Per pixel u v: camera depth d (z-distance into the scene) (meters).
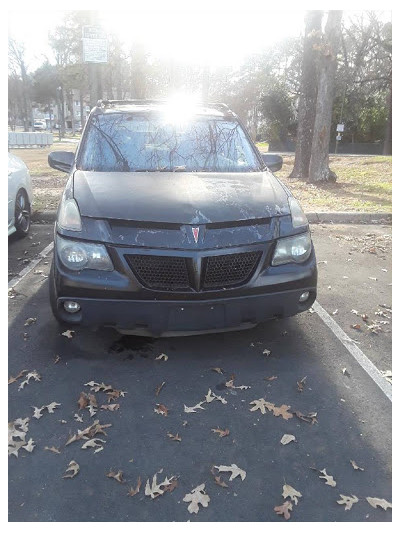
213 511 2.26
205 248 3.07
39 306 4.37
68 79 29.58
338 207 9.15
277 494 2.37
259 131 42.91
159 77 21.31
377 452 2.65
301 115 14.09
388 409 3.03
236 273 3.18
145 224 3.10
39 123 84.12
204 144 4.42
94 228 3.12
